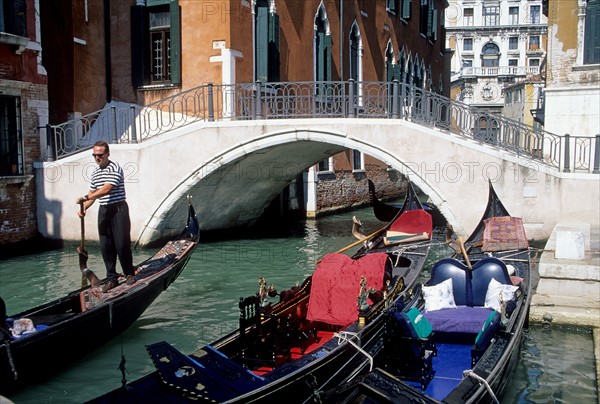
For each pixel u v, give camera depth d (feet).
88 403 12.82
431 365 16.69
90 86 43.47
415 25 86.02
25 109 37.06
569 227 31.14
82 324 19.85
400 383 13.55
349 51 62.64
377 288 19.36
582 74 42.39
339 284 19.19
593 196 33.06
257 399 12.84
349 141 35.65
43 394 17.88
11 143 36.83
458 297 20.31
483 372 14.93
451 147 34.45
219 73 41.22
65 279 30.50
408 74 83.66
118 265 34.78
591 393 17.40
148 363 20.22
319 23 56.29
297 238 45.62
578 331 21.94
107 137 42.42
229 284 30.83
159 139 37.50
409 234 29.19
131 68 43.80
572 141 42.50
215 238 45.73
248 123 36.37
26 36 36.50
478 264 20.62
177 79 41.96
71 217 37.91
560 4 42.60
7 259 35.17
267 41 45.34
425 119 35.65
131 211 38.14
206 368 14.17
